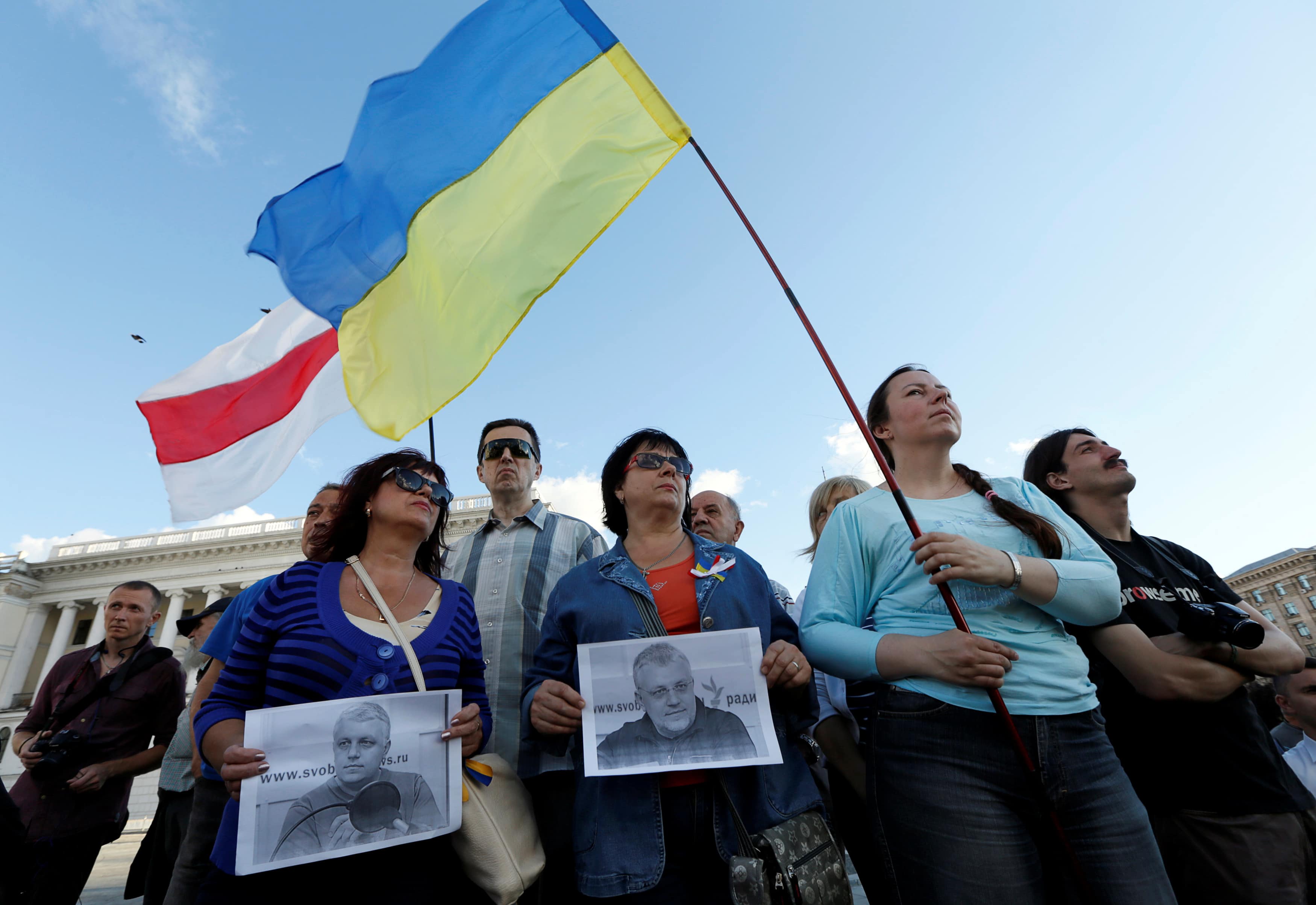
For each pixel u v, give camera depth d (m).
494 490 3.52
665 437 2.67
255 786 1.67
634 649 2.02
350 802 1.74
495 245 3.08
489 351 2.93
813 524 3.71
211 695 1.92
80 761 4.09
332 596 2.05
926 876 1.68
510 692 2.86
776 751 1.83
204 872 2.72
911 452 2.35
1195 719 2.24
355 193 3.50
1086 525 2.85
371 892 1.79
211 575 31.30
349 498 2.36
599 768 1.84
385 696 1.87
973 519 2.08
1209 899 2.15
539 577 3.13
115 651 4.65
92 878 8.45
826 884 1.79
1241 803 2.14
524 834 2.06
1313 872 2.13
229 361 4.27
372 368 3.25
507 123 3.24
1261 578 52.16
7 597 32.09
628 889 1.81
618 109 3.08
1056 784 1.70
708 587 2.19
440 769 1.88
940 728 1.77
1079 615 1.84
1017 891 1.60
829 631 2.00
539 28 3.29
